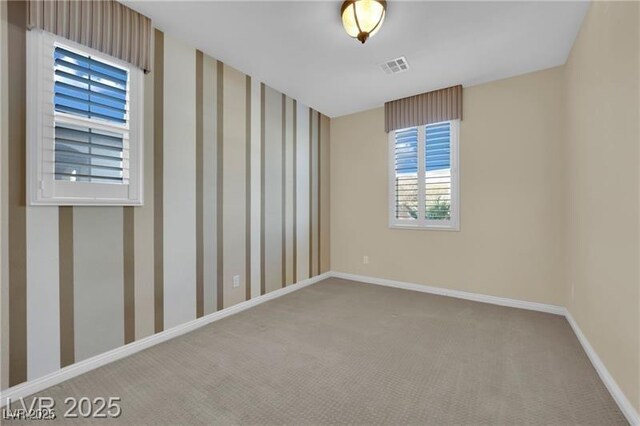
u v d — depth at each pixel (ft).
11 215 5.63
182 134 8.64
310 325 9.24
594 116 6.75
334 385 6.08
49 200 6.02
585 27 7.34
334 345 7.88
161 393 5.84
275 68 10.29
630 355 5.07
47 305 6.11
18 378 5.73
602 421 5.03
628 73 5.13
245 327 9.09
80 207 6.58
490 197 11.30
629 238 5.14
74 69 6.37
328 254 15.65
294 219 13.28
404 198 13.50
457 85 11.64
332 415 5.20
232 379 6.31
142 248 7.72
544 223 10.31
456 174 12.00
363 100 13.28
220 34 8.27
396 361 7.02
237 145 10.45
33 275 5.92
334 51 9.14
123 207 7.32
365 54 9.30
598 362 6.46
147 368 6.76
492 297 11.32
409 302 11.44
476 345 7.82
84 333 6.65
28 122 5.75
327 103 13.69
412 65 10.02
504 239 11.05
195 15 7.45
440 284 12.51
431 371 6.58
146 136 7.75
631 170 5.07
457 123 11.91
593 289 6.90
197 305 9.10
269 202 11.90
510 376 6.35
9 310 5.64
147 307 7.83
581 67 7.73
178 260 8.57
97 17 6.55
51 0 5.87
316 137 14.70
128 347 7.40
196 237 9.07
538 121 10.37
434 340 8.14
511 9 7.15
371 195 14.44
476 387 5.98
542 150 10.31
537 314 10.08
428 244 12.78
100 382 6.23
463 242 11.93
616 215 5.65
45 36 5.93
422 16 7.43
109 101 6.95
